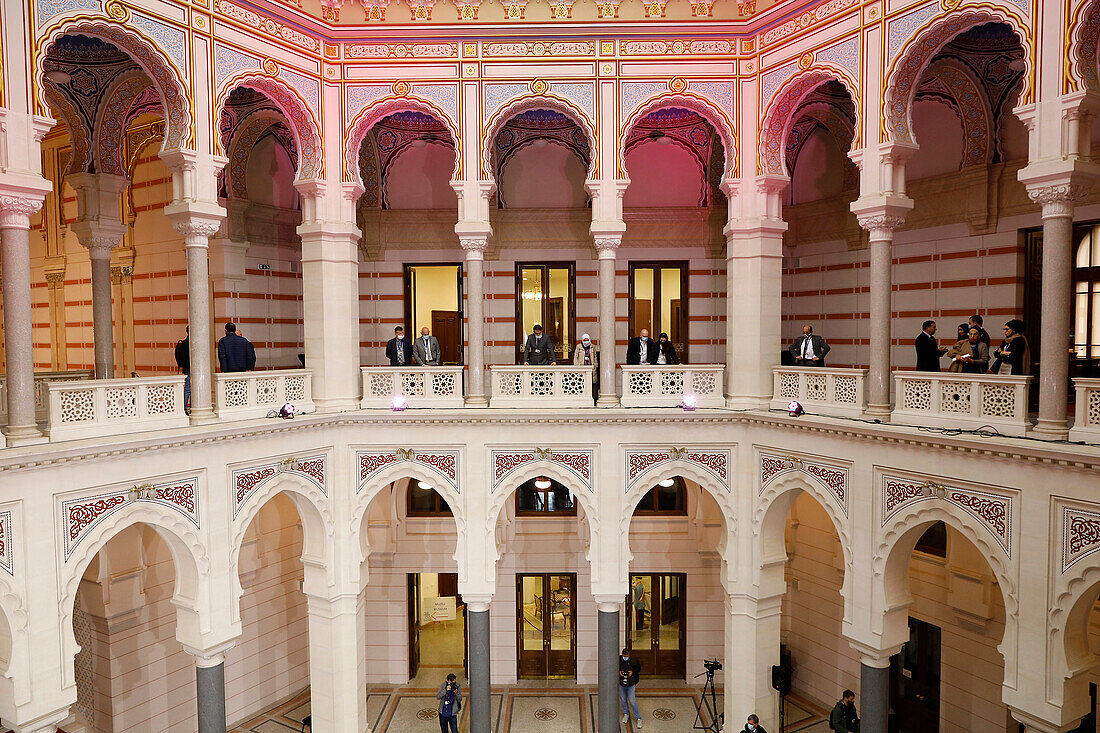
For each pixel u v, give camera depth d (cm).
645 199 1692
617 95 1295
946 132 1362
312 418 1248
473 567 1318
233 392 1170
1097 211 1154
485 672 1331
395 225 1694
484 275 1698
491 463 1311
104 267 1327
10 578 891
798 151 1638
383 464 1328
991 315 1297
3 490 883
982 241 1309
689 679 1722
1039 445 881
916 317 1417
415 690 1695
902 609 1107
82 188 1302
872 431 1070
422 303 1736
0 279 1758
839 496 1150
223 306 1508
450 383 1342
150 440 1016
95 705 1323
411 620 1750
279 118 1517
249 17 1174
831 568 1569
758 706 1306
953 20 1002
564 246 1692
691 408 1301
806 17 1193
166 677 1405
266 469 1201
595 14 1280
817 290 1612
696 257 1689
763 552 1285
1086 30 876
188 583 1115
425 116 1655
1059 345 907
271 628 1611
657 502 1739
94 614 1295
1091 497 845
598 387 1460
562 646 1766
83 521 966
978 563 1280
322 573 1310
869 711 1124
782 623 1697
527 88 1298
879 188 1106
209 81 1122
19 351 912
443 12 1289
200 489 1104
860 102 1123
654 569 1716
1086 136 895
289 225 1669
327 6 1280
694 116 1630
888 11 1076
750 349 1310
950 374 1017
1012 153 1266
